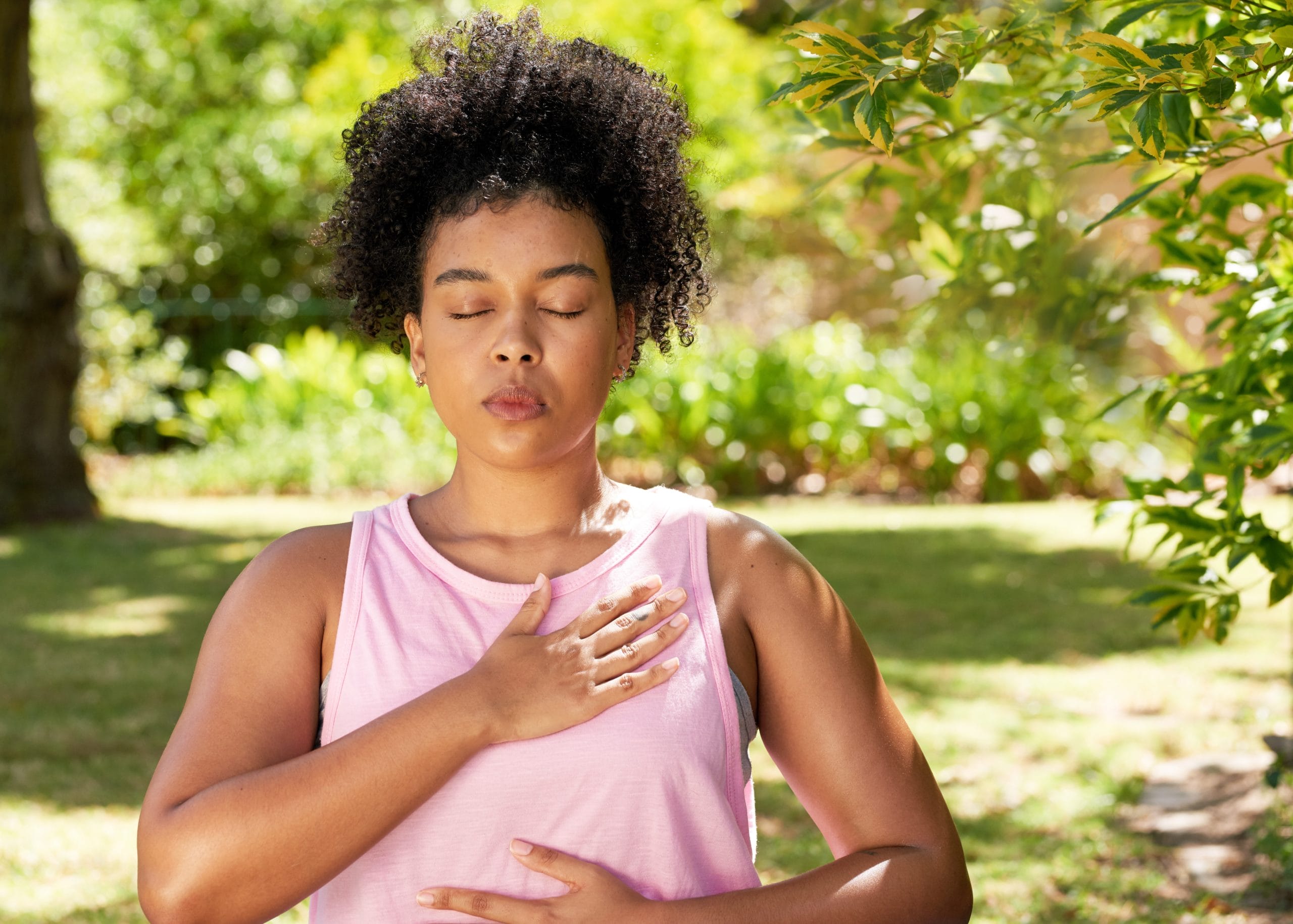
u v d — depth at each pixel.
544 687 1.30
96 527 9.41
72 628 6.31
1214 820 3.88
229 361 12.67
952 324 3.45
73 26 14.80
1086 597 7.09
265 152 14.52
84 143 14.47
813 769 1.42
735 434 11.45
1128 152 2.08
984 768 4.41
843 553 8.42
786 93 1.80
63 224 13.21
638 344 1.60
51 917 3.26
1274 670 5.49
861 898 1.33
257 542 8.82
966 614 6.69
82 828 3.87
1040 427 11.13
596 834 1.30
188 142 14.61
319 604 1.40
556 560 1.43
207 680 1.37
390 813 1.26
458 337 1.39
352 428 11.94
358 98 13.47
